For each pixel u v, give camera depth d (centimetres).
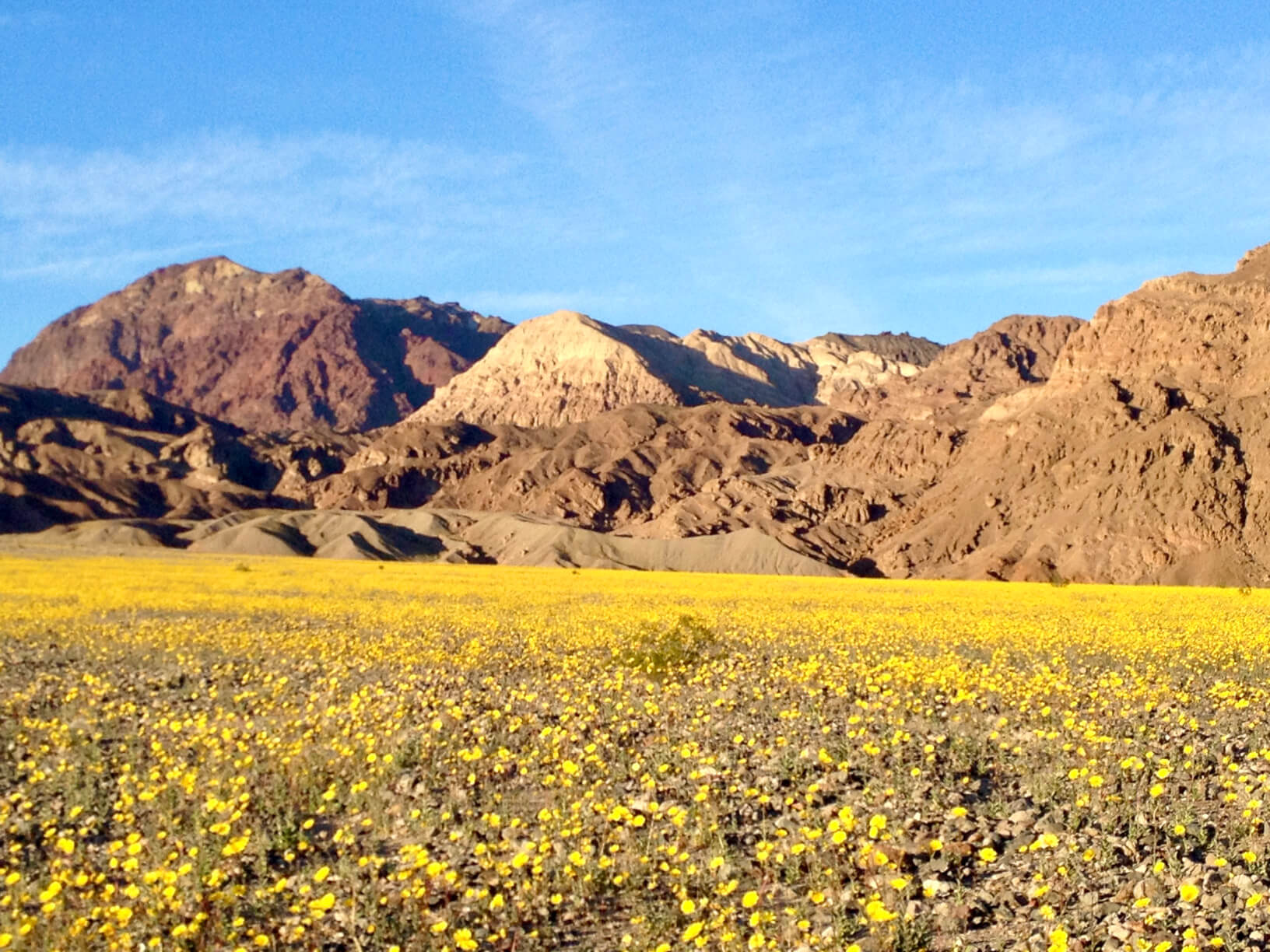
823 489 19825
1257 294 17238
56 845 1091
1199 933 791
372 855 1017
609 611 3672
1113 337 18075
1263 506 13575
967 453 18700
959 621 3173
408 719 1622
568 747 1414
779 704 1728
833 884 928
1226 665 2178
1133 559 13500
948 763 1303
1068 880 905
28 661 2380
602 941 877
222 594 4506
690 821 1096
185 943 859
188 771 1281
